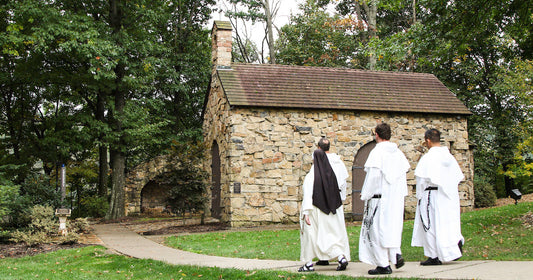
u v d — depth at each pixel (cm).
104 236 1390
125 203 2280
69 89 2247
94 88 2016
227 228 1488
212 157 1952
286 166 1612
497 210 1517
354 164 1698
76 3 2045
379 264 621
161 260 884
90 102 2298
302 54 2994
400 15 2959
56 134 2003
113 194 2191
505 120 2548
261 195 1580
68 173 2520
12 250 1113
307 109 1650
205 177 1593
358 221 1662
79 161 2620
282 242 1101
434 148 702
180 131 2628
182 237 1284
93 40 1808
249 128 1596
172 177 1534
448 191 683
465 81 2677
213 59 1880
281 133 1623
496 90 2320
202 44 2828
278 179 1600
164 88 2506
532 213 1262
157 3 2184
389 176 634
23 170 2005
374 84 1873
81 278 762
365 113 1717
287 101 1641
